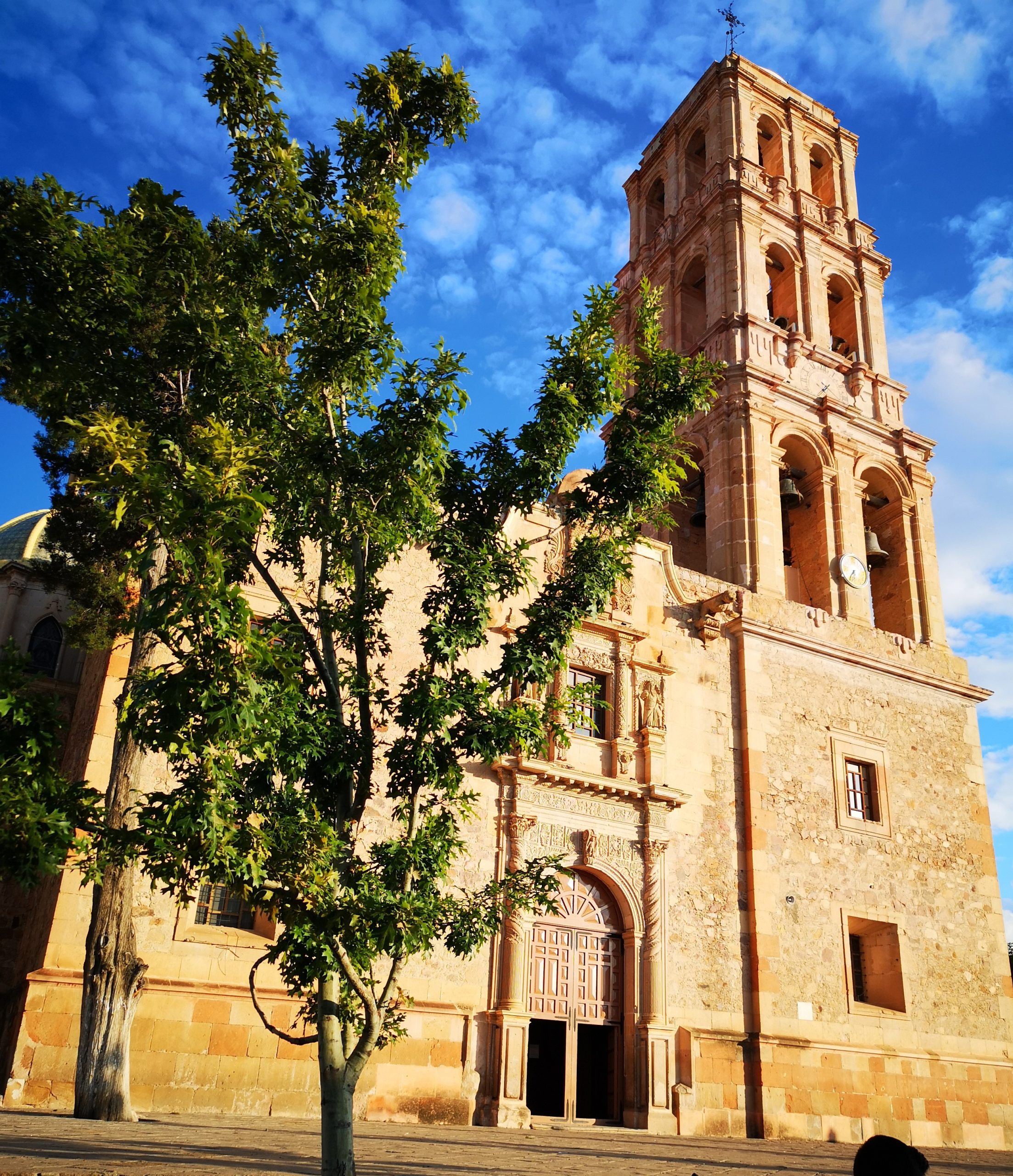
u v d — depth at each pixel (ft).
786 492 99.86
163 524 23.84
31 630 85.40
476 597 30.83
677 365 36.27
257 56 33.73
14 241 31.99
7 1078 53.26
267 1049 58.65
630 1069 70.59
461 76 36.04
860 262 118.52
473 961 67.15
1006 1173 55.77
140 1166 29.12
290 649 27.63
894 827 90.22
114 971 48.39
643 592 84.02
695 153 126.52
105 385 32.32
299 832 25.39
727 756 83.76
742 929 78.69
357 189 34.65
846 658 93.50
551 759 74.49
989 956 91.15
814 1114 75.15
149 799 24.58
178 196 34.96
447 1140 51.03
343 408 33.01
